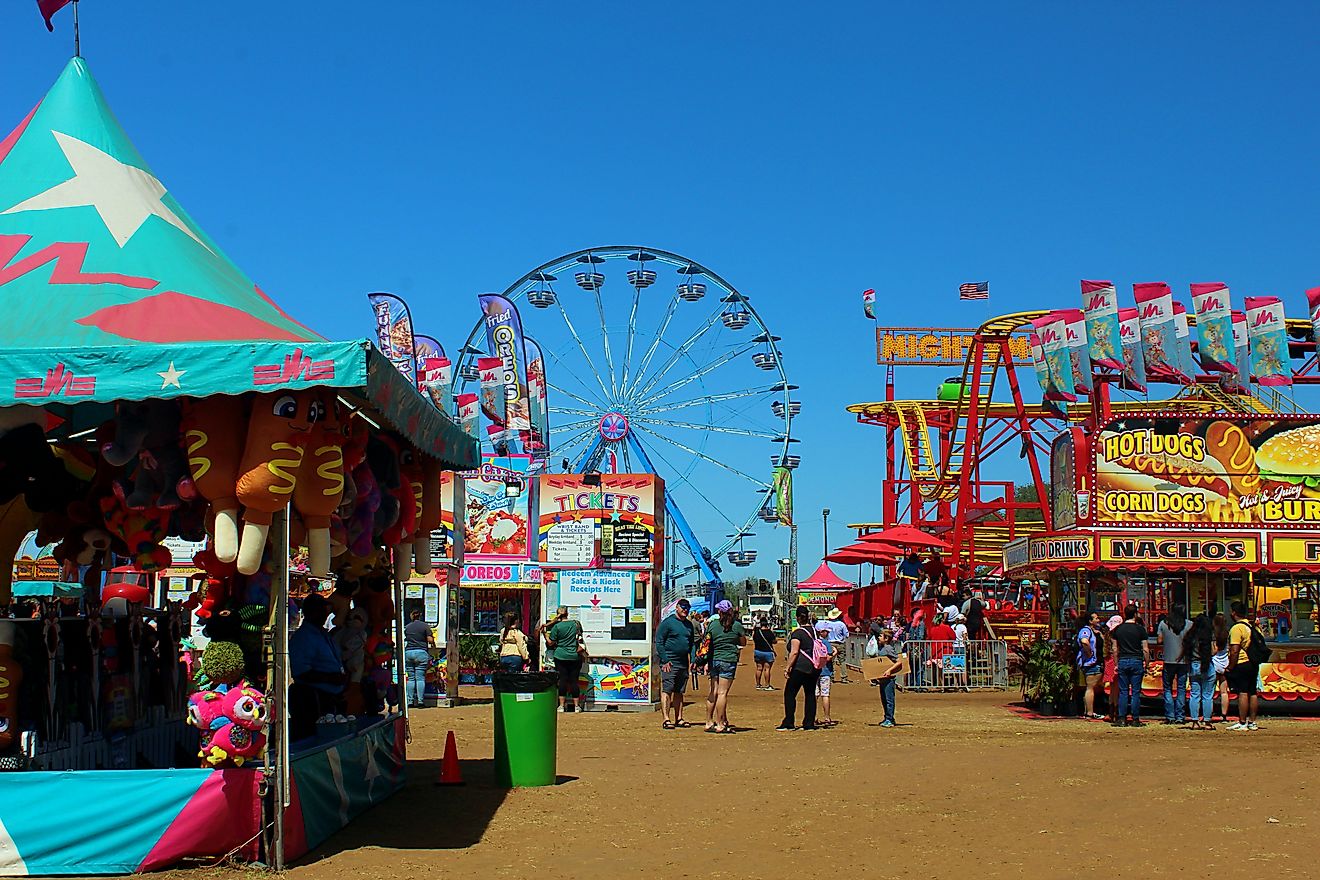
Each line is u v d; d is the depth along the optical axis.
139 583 14.83
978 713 20.98
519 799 11.13
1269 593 25.86
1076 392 25.69
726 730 17.75
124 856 7.81
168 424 8.16
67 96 10.18
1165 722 19.00
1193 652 18.58
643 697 21.75
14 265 8.88
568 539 22.20
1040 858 8.62
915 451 50.28
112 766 9.89
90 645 9.52
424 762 13.87
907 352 50.38
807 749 15.33
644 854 8.78
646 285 50.78
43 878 7.75
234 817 7.99
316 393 7.98
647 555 21.98
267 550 8.73
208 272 9.38
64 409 10.26
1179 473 21.39
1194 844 9.09
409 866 8.23
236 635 8.59
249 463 7.81
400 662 11.83
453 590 23.81
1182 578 22.44
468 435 11.66
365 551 9.73
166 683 11.16
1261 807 10.66
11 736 8.30
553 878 8.00
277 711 8.09
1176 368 24.14
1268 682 20.30
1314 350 26.88
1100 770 13.02
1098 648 19.72
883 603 41.31
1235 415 21.53
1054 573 22.66
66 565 14.77
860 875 8.12
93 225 9.26
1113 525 21.28
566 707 21.38
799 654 18.17
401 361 29.27
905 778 12.58
